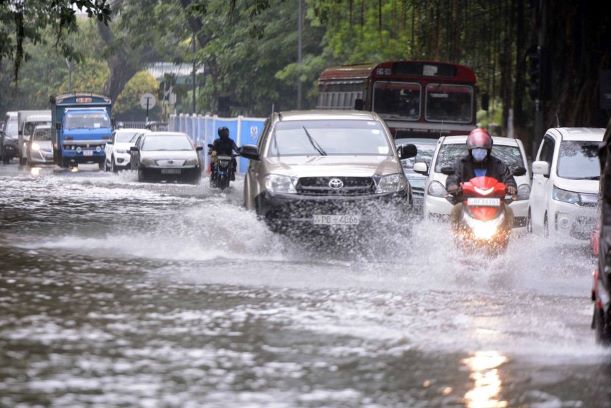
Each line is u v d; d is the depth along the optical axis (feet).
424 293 82.43
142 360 57.52
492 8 233.35
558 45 195.62
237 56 395.75
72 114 335.88
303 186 109.70
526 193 128.88
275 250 109.91
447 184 94.12
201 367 56.08
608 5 191.21
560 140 123.03
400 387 52.19
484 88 246.47
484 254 90.94
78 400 49.21
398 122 203.62
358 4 333.62
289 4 394.11
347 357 58.90
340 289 83.76
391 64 204.03
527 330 67.51
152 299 77.92
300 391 51.26
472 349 61.31
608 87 168.35
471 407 48.62
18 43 210.18
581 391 51.70
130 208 167.12
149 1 462.60
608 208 62.03
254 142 274.36
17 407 47.91
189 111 573.74
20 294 79.66
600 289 60.95
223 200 189.37
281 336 64.54
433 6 237.45
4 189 216.95
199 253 106.52
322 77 237.25
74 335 64.13
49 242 116.16
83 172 317.42
